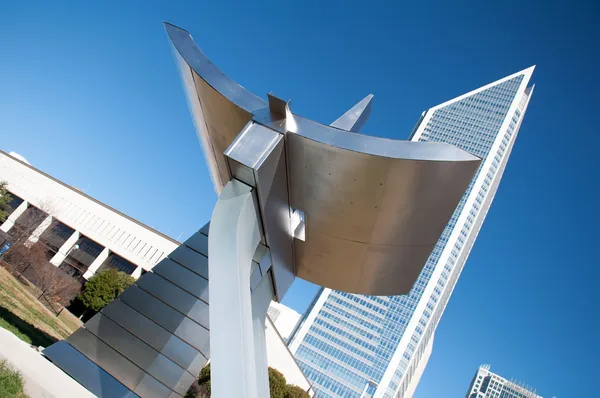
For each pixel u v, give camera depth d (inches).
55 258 2155.5
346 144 338.3
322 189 381.4
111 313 422.3
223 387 250.1
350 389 3799.2
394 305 4306.1
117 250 2214.6
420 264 438.9
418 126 6097.4
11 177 2363.4
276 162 353.4
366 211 382.6
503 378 6983.3
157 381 393.1
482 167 5059.1
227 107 384.2
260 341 446.0
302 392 1254.9
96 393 379.2
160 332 414.9
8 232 2185.0
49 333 681.0
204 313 423.2
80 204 2320.4
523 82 5497.1
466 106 5639.8
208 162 547.5
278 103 350.0
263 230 388.2
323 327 4276.6
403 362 3905.0
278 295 509.4
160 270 446.3
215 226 319.9
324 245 453.7
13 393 280.2
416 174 336.5
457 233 4675.2
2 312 598.2
